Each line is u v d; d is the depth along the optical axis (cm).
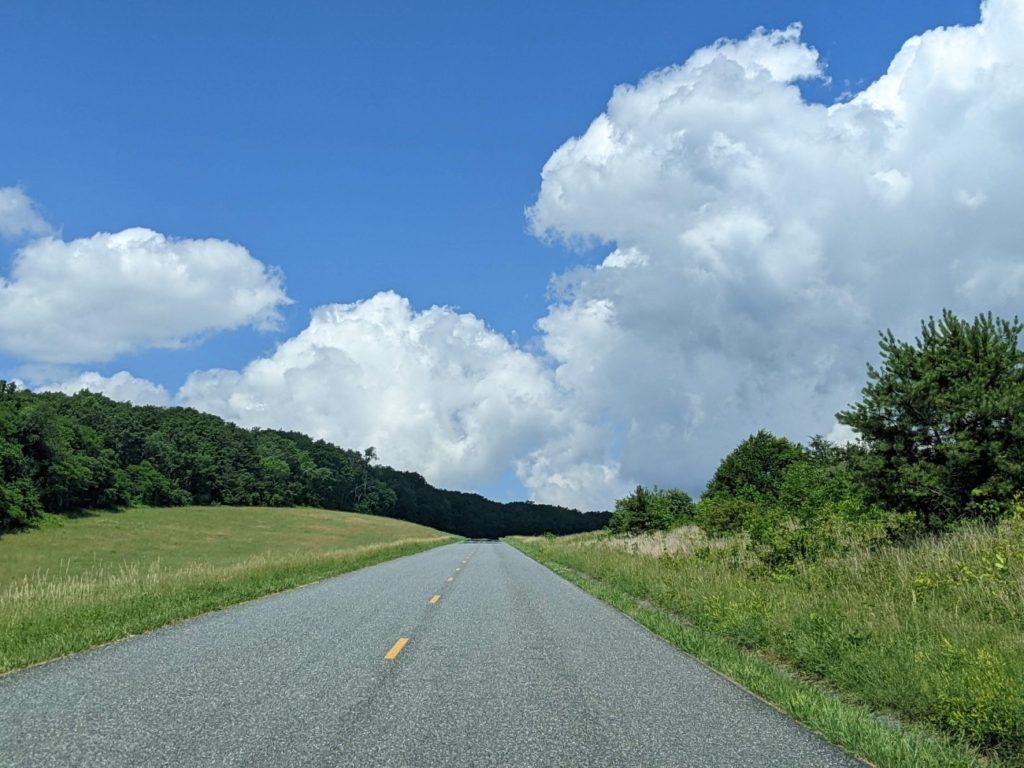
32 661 910
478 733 617
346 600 1680
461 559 3934
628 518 4997
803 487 3588
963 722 634
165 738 585
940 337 1916
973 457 1758
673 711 708
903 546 1722
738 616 1203
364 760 539
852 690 812
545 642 1111
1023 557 1185
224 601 1571
